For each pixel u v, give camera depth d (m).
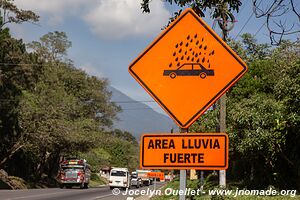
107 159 93.19
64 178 42.25
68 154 54.00
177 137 4.16
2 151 40.31
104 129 72.19
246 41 34.66
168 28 4.29
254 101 18.41
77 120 51.59
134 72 4.29
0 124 35.47
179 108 4.20
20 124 39.81
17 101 37.88
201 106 4.19
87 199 23.73
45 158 49.16
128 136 130.12
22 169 46.00
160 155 4.16
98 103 68.69
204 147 4.12
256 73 22.50
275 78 21.36
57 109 44.34
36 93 46.25
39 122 41.12
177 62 4.25
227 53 4.21
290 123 16.50
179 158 4.13
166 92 4.23
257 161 21.27
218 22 5.05
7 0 34.00
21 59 36.12
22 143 40.34
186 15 4.29
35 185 43.38
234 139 18.94
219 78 4.20
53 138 43.25
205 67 4.22
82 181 42.03
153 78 4.26
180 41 4.27
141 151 4.18
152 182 65.94
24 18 34.69
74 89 64.81
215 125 21.45
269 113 17.41
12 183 37.00
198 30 4.27
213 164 4.09
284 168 19.55
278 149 17.59
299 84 15.83
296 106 16.02
